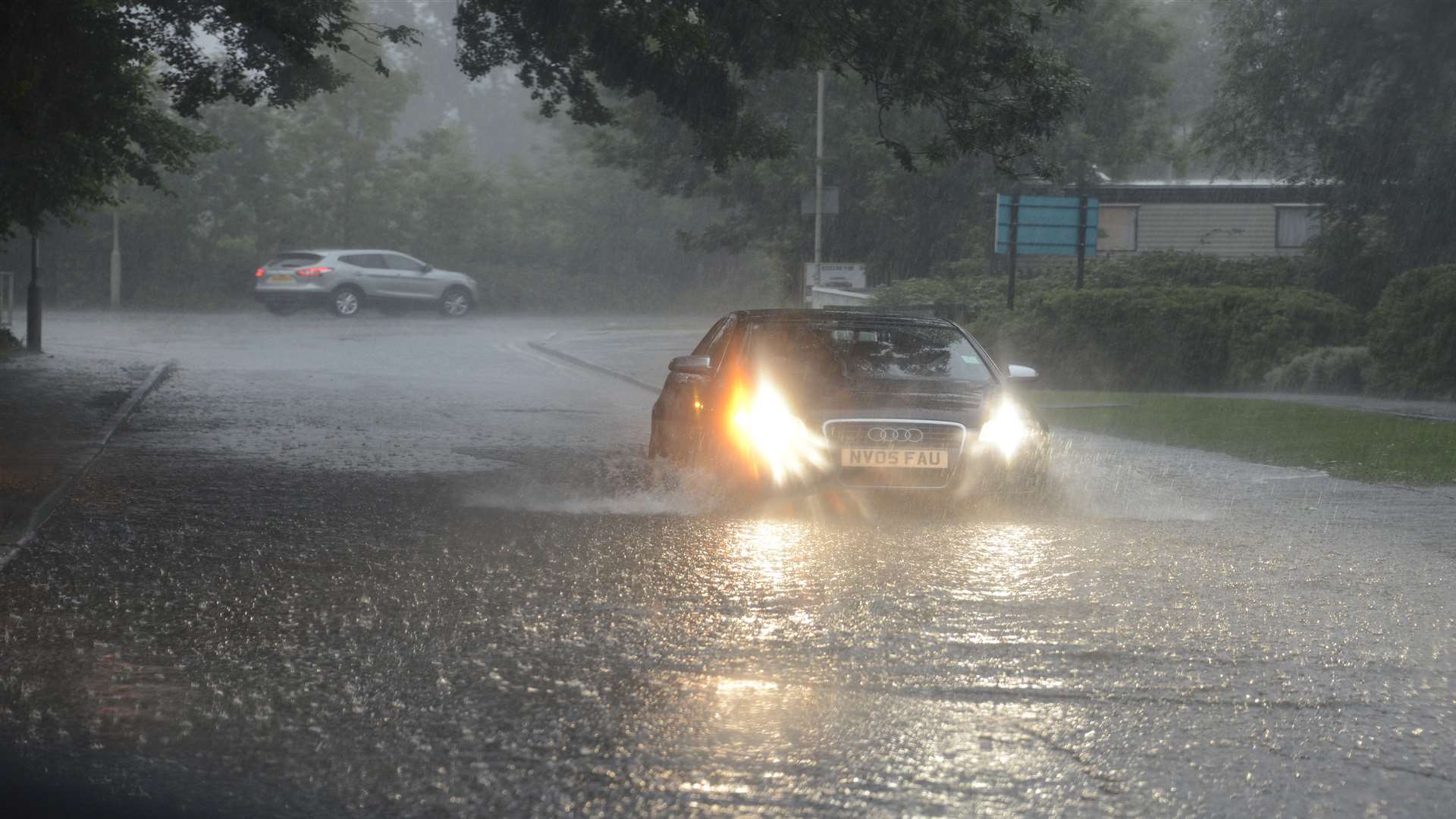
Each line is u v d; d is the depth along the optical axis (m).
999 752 9.20
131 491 20.91
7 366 45.34
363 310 90.62
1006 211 54.28
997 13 32.19
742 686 10.67
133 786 8.51
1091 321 46.22
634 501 20.16
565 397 39.41
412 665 11.20
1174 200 75.88
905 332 22.39
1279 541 17.38
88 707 10.09
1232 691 10.62
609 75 34.97
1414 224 56.00
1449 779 8.75
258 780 8.62
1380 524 18.83
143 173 47.66
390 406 36.00
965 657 11.52
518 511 19.19
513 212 118.69
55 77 34.41
